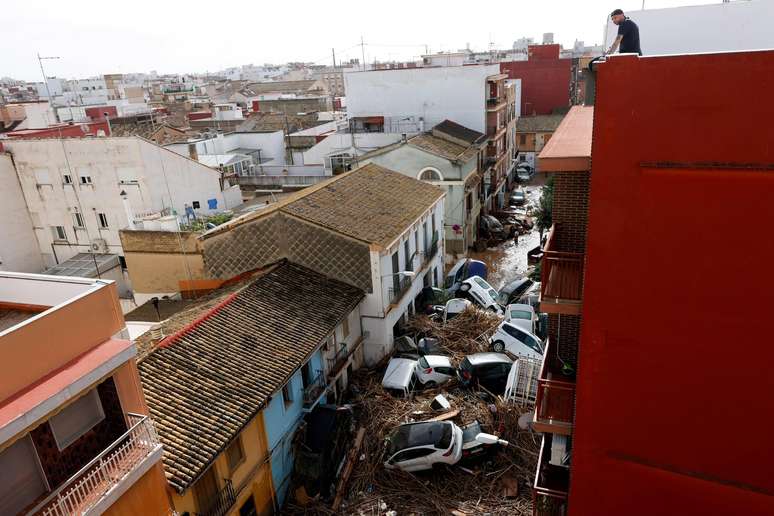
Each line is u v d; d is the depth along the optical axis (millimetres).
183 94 104062
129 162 31516
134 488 9781
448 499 15164
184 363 14898
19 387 8445
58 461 9281
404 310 23984
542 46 67875
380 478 16188
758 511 8695
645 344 8531
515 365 18938
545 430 10836
